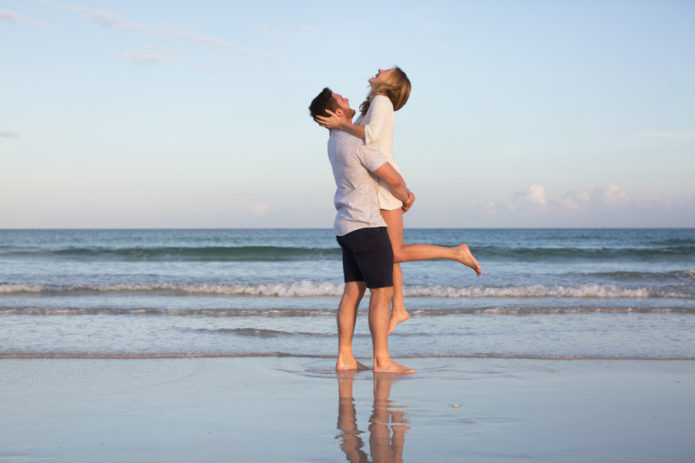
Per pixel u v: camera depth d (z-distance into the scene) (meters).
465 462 1.75
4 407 2.48
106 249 22.55
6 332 4.85
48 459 1.79
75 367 3.46
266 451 1.86
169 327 5.20
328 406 2.51
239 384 2.99
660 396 2.73
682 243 38.41
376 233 3.27
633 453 1.86
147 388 2.89
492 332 5.04
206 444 1.94
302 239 46.19
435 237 56.78
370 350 4.20
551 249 22.44
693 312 6.43
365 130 3.20
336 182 3.39
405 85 3.41
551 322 5.67
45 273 12.67
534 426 2.18
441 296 8.38
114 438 2.01
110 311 6.10
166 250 21.70
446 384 3.00
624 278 11.95
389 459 1.78
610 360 3.81
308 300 7.84
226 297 8.20
